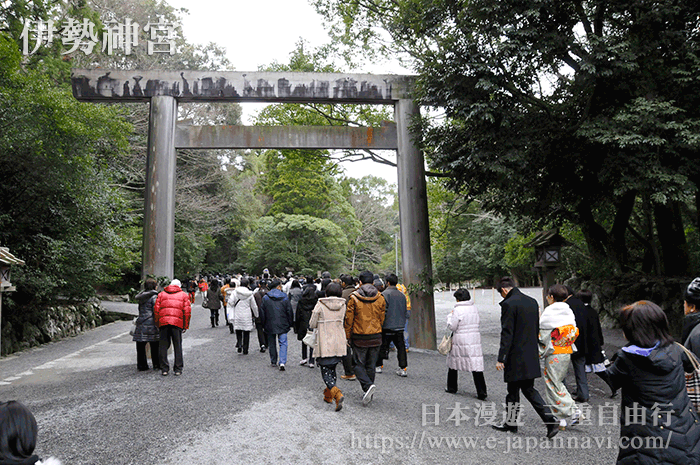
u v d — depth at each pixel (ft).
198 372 22.89
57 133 30.01
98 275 40.81
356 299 17.35
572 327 14.42
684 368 8.46
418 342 32.32
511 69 24.53
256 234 114.83
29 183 32.50
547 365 14.52
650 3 22.52
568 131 26.86
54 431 14.33
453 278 122.42
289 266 111.04
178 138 31.14
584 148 27.81
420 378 22.71
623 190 23.02
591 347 17.93
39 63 33.65
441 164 28.30
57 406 17.37
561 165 29.81
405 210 33.35
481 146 25.84
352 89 32.55
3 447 4.97
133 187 71.15
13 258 22.27
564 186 31.68
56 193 34.63
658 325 8.01
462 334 18.85
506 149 25.41
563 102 28.84
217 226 95.55
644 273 37.78
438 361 27.71
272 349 24.06
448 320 19.06
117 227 45.42
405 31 33.40
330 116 43.11
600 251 38.22
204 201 81.92
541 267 28.76
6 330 31.89
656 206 35.73
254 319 28.58
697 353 9.45
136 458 12.13
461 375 23.59
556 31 23.65
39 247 34.30
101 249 40.45
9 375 24.22
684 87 23.13
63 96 30.07
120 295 75.10
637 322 8.09
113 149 44.45
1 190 32.65
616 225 36.40
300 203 120.06
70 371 24.70
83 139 31.76
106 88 30.09
